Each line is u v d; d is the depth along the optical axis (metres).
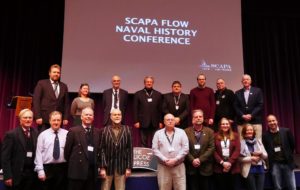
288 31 6.70
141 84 5.72
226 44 5.99
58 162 3.25
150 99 4.47
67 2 5.70
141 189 3.69
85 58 5.62
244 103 4.37
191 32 5.95
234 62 5.96
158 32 5.88
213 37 5.98
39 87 3.79
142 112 4.45
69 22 5.66
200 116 3.68
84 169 3.12
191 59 5.88
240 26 6.08
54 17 6.05
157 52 5.83
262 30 6.63
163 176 3.51
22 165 3.13
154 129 4.48
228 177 3.66
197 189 3.62
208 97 4.42
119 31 5.78
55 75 3.83
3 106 5.72
